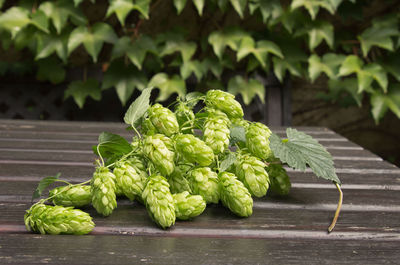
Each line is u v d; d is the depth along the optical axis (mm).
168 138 696
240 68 2070
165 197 668
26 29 1714
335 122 2336
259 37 1928
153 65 1918
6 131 1098
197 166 719
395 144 2365
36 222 661
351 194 769
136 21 1985
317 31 1849
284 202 740
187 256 628
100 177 688
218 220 693
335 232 675
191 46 1826
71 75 1964
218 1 1797
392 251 643
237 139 723
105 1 1945
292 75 2080
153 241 650
